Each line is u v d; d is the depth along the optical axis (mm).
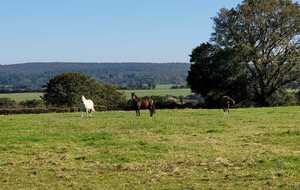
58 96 97500
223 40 88500
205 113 51688
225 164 21578
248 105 88000
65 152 25578
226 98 53188
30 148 26922
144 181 18766
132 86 173125
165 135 31906
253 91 89812
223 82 88062
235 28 87250
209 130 34125
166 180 18859
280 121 40906
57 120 44062
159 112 54750
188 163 21969
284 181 18203
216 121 40906
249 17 85938
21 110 67750
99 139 30094
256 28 87000
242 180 18594
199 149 25781
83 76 100875
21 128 36625
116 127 36781
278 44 86938
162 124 38469
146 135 31906
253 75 88750
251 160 22266
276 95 89812
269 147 26500
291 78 88125
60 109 69000
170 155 24062
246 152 24703
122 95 105250
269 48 87688
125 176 19688
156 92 145875
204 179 18906
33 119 46188
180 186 17844
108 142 28641
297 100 91250
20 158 23969
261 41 87500
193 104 88062
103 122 40719
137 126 37281
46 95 99000
